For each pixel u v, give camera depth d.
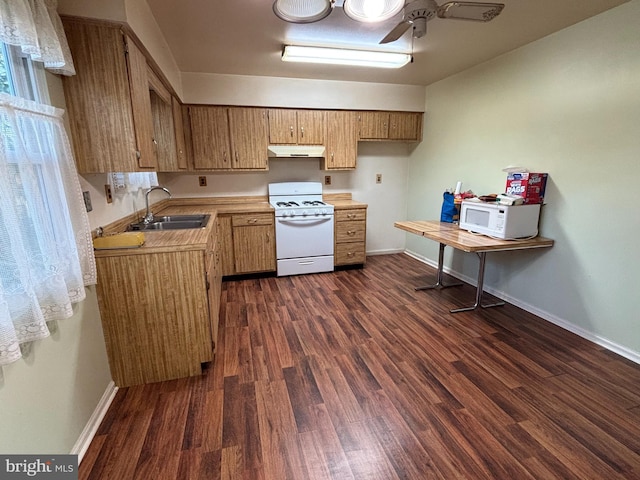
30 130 1.21
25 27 1.11
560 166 2.62
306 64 3.32
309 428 1.68
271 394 1.94
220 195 4.21
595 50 2.31
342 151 4.21
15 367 1.16
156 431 1.66
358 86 4.10
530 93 2.84
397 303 3.22
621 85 2.18
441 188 4.14
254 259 3.93
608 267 2.34
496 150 3.25
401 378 2.07
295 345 2.47
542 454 1.51
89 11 1.57
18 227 1.10
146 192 2.84
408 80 4.04
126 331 1.96
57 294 1.27
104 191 2.10
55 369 1.40
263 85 3.80
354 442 1.59
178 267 1.97
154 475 1.42
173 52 2.96
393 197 4.93
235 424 1.71
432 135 4.25
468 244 2.58
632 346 2.23
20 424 1.18
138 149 1.85
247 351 2.39
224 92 3.70
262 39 2.67
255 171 4.05
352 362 2.25
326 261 4.16
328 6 1.75
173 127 3.16
